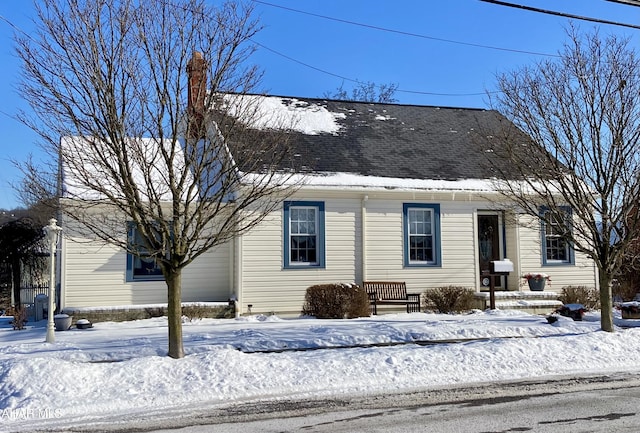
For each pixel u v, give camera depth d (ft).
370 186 57.62
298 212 57.88
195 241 31.76
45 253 72.28
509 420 23.24
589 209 38.73
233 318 53.42
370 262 59.06
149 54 28.86
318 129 66.23
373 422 23.16
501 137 43.62
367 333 41.37
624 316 48.93
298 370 30.63
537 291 62.13
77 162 29.45
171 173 29.43
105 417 24.08
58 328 47.21
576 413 24.18
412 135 69.51
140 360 30.25
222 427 22.63
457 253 61.72
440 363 32.45
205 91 30.32
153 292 54.75
